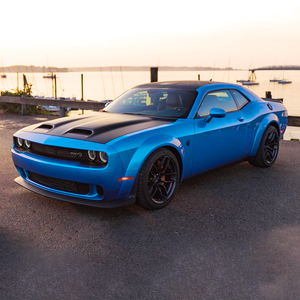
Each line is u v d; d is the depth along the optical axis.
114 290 2.05
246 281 2.15
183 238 2.75
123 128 3.25
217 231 2.89
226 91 4.39
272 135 5.07
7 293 2.00
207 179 4.48
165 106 3.91
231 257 2.45
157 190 3.35
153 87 4.42
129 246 2.61
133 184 3.06
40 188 3.38
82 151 2.95
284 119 5.41
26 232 2.84
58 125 3.48
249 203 3.58
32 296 1.98
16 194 3.77
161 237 2.77
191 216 3.22
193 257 2.45
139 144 3.04
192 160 3.68
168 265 2.34
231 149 4.27
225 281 2.15
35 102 11.16
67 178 3.00
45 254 2.47
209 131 3.81
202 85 4.21
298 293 2.03
